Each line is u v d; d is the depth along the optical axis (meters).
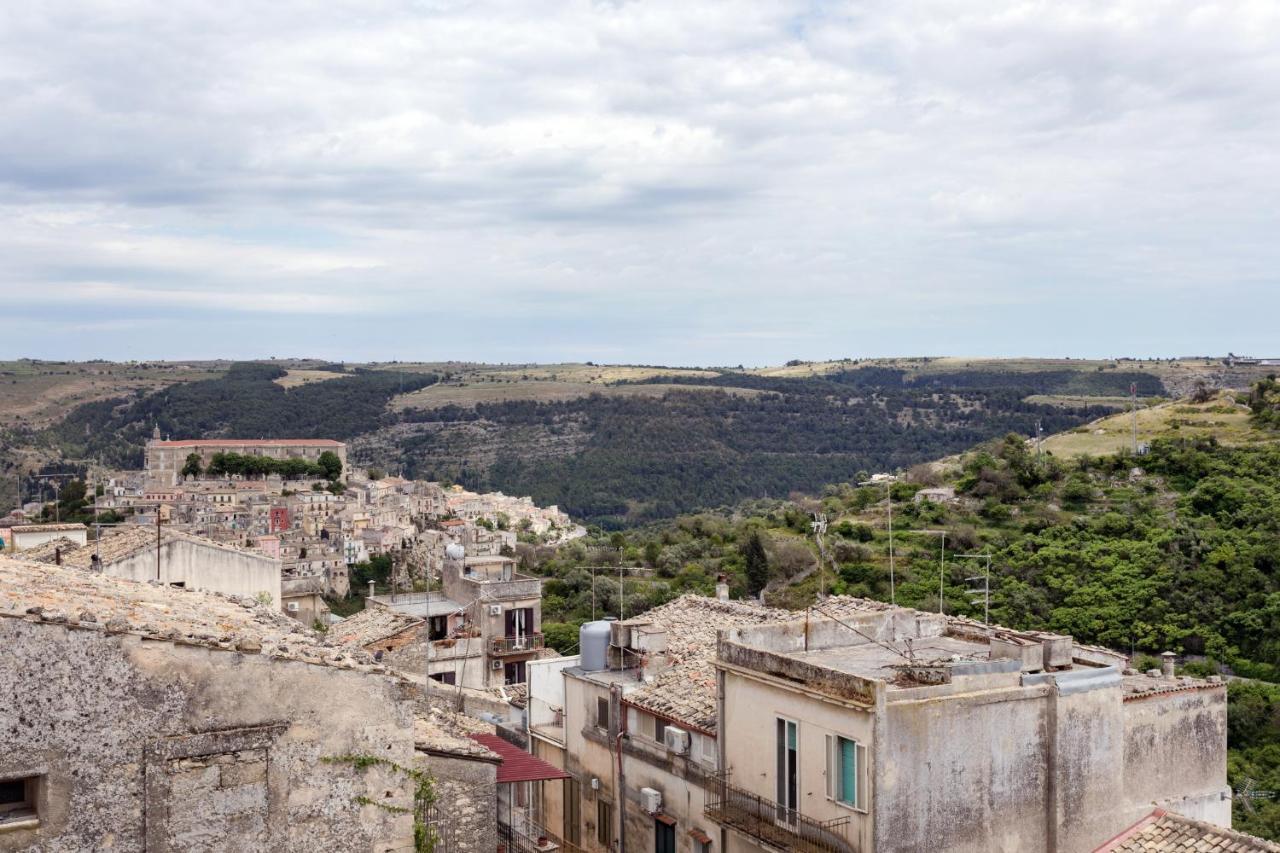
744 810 28.30
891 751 24.38
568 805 38.31
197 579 40.34
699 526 121.69
